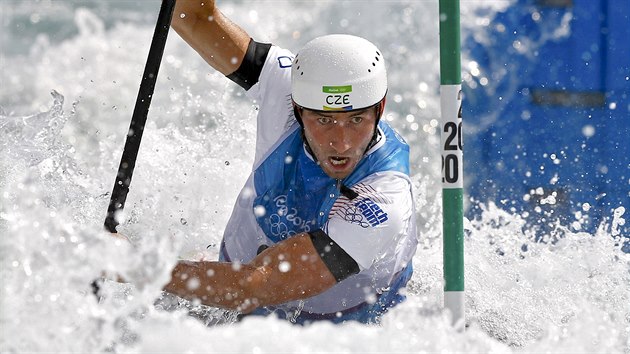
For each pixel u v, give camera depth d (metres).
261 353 8.81
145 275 9.33
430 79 24.27
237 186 14.48
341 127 10.37
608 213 16.27
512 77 17.59
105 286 9.95
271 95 11.78
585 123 16.88
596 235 13.45
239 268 10.04
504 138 17.41
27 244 9.51
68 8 34.88
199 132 16.33
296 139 11.38
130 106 25.89
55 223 9.66
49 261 9.38
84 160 15.88
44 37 32.44
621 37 16.67
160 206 14.08
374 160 10.94
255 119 15.41
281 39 29.94
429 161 19.72
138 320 9.58
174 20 12.17
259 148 11.70
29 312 8.93
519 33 17.70
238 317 11.57
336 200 10.78
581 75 17.00
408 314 9.82
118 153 15.72
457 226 10.22
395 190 10.81
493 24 17.91
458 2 10.05
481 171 17.39
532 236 14.41
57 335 8.79
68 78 29.19
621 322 11.57
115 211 10.12
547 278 12.88
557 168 16.94
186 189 14.32
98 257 9.34
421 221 15.73
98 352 8.80
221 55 12.10
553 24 17.36
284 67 11.93
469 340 9.58
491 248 14.02
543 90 17.28
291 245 10.18
